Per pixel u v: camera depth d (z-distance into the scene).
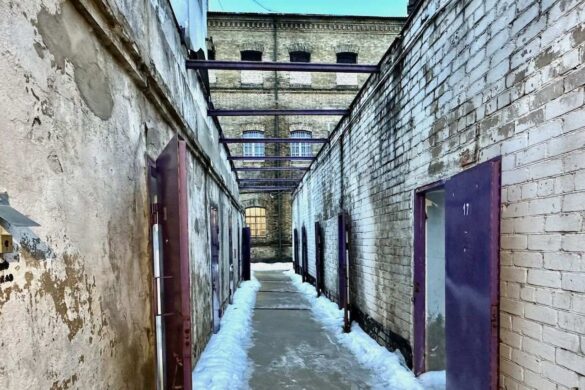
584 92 1.73
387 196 4.59
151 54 2.72
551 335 1.93
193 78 4.70
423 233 3.80
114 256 1.96
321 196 9.35
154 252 2.85
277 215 18.34
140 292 2.36
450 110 3.03
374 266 5.10
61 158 1.45
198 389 3.46
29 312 1.19
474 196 2.54
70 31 1.56
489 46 2.49
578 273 1.76
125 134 2.21
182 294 2.21
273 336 5.78
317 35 18.23
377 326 4.97
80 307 1.55
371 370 4.25
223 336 5.43
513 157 2.24
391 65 4.39
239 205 12.45
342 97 18.20
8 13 1.16
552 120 1.93
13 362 1.10
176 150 2.24
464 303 2.69
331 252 8.12
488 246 2.37
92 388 1.63
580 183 1.75
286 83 18.02
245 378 4.11
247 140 7.80
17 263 1.14
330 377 4.09
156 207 2.74
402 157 4.10
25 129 1.22
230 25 17.81
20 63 1.21
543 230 1.99
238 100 17.86
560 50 1.87
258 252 18.25
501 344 2.33
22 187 1.19
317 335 5.81
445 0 3.10
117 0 2.00
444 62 3.12
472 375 2.57
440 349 3.82
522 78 2.16
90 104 1.74
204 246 5.07
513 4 2.24
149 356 2.47
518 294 2.18
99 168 1.81
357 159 5.93
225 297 7.55
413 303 3.83
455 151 2.95
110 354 1.85
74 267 1.51
